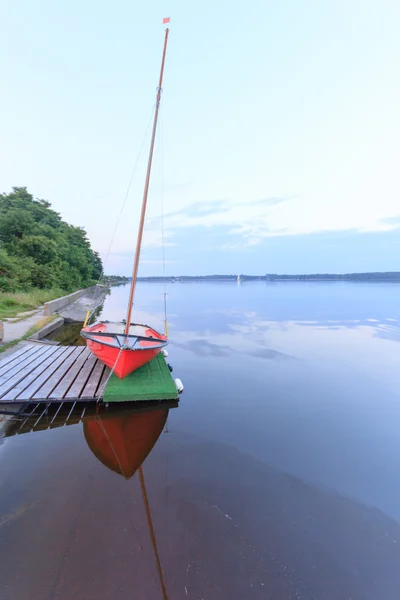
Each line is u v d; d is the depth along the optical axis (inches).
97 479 161.3
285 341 543.8
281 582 108.3
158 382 276.2
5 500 142.3
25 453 185.3
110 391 248.4
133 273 302.8
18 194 1712.6
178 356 433.1
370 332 636.7
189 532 127.7
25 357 342.6
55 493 148.8
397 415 256.7
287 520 138.6
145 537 123.6
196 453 192.5
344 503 152.0
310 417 250.7
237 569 112.0
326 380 341.4
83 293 1326.3
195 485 159.9
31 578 104.2
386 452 200.5
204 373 358.6
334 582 109.9
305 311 1016.2
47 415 235.9
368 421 245.1
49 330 550.6
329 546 125.6
